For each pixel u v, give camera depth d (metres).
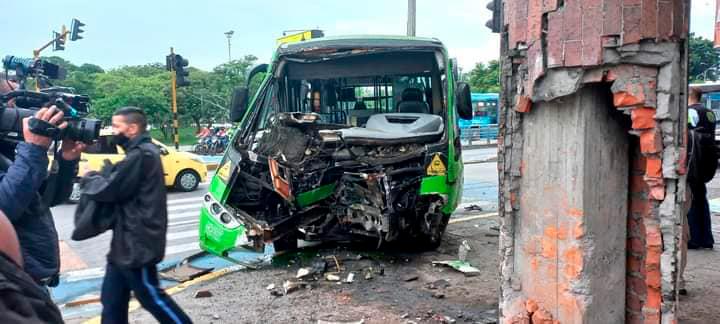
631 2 2.88
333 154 6.41
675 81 2.93
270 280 5.83
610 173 3.27
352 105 7.59
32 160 2.65
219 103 48.22
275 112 7.26
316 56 7.09
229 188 6.38
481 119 36.72
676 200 3.04
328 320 4.59
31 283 1.45
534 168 3.44
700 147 6.11
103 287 3.80
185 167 14.58
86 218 3.63
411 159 6.34
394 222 6.29
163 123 43.81
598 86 3.16
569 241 3.25
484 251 6.91
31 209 2.88
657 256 3.15
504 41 3.53
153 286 3.67
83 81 45.38
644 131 2.99
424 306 4.90
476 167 19.73
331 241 7.62
